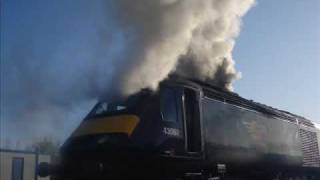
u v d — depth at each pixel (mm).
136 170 9586
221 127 11891
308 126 18969
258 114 14406
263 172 14477
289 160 16312
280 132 15898
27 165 19484
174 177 10266
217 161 11484
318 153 19547
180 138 10297
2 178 18922
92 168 9594
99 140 9664
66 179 9844
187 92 10961
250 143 13375
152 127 9797
